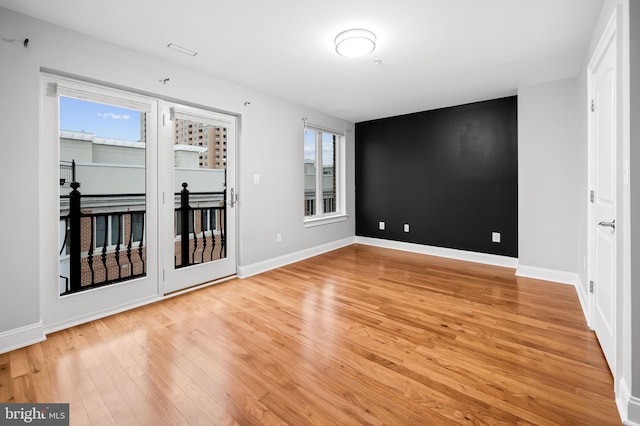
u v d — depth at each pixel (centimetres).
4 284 200
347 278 361
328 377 173
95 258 257
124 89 265
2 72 198
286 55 277
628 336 137
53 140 228
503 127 407
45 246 226
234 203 362
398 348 204
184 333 226
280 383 168
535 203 354
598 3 197
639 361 133
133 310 269
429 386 165
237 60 287
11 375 174
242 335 222
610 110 184
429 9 206
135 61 265
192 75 306
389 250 513
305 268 405
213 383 168
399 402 152
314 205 509
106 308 258
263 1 198
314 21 222
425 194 482
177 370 180
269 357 193
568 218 334
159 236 293
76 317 241
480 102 424
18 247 206
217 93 328
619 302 149
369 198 552
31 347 205
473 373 176
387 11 208
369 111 480
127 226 274
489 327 234
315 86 360
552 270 347
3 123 199
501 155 410
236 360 190
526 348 203
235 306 277
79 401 153
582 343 208
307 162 503
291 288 326
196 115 316
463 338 217
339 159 548
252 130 371
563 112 333
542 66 299
